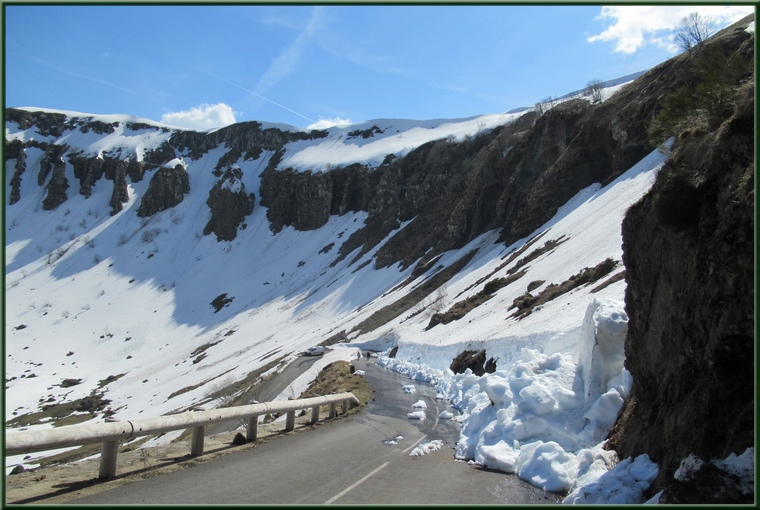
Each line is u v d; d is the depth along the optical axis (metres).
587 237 37.41
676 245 8.04
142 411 59.47
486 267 59.28
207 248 153.25
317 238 137.62
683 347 7.46
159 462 9.38
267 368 55.47
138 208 178.12
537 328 22.72
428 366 34.44
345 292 96.19
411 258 92.50
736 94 8.98
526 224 61.91
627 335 9.80
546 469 8.37
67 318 123.12
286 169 163.12
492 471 9.20
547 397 10.38
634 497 6.49
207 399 50.31
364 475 8.64
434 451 11.07
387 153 147.38
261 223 155.75
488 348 26.48
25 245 172.62
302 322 88.50
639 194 36.38
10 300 135.62
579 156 62.91
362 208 137.75
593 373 10.54
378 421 15.16
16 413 74.56
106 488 7.56
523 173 76.19
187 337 105.88
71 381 87.12
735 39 43.38
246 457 9.88
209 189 181.00
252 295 120.19
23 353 105.50
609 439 8.87
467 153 116.56
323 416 16.48
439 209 104.25
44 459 28.98
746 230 6.09
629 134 55.16
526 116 101.12
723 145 7.18
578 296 24.30
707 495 5.43
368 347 57.34
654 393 8.28
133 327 115.25
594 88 80.38
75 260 156.75
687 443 6.27
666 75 55.25
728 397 6.02
